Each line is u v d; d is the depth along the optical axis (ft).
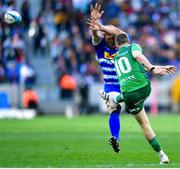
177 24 362.53
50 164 113.09
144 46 339.98
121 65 111.04
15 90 293.02
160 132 188.96
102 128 207.72
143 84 110.22
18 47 310.86
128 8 362.33
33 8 354.33
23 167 107.96
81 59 323.78
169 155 127.03
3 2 321.52
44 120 255.50
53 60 327.47
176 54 342.64
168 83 307.78
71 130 199.72
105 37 123.03
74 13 346.95
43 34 327.67
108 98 119.34
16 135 180.96
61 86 304.30
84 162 116.26
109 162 115.96
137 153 131.23
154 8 366.84
